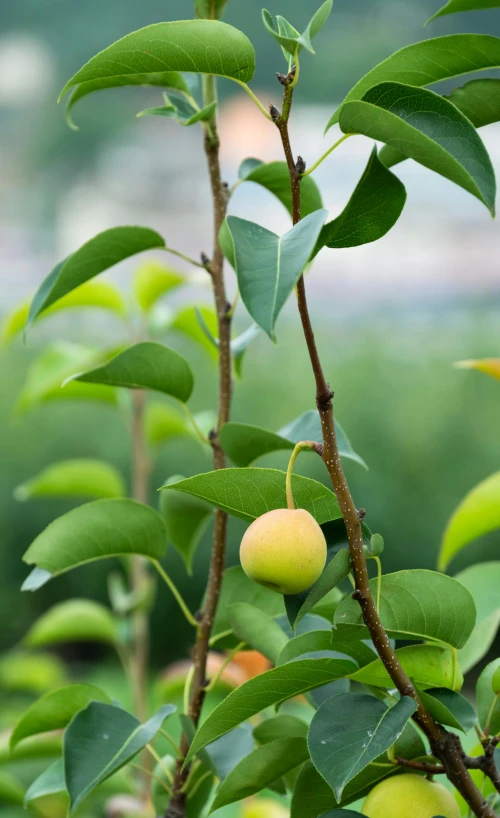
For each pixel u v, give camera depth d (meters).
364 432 7.64
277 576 1.62
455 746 1.66
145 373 1.94
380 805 1.68
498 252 20.16
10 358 8.64
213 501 1.71
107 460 7.85
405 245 20.47
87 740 1.81
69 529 1.91
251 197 18.59
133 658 3.59
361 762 1.60
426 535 7.57
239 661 2.28
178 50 1.70
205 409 8.01
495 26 21.19
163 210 24.30
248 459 1.93
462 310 18.98
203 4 1.92
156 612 7.61
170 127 23.67
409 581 1.69
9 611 7.84
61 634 3.56
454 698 1.69
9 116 23.89
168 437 3.86
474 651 1.91
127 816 2.68
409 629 1.71
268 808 2.41
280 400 8.19
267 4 20.98
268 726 1.88
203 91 1.93
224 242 1.81
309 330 1.62
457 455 7.62
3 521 7.86
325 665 1.67
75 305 3.54
